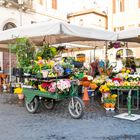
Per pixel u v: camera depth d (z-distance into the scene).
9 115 8.16
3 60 21.09
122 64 14.51
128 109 8.08
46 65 8.14
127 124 6.93
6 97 12.10
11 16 21.97
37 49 8.94
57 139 5.72
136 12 30.34
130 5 30.89
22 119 7.61
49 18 27.27
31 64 8.53
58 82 7.70
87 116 7.88
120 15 31.78
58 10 28.92
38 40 12.95
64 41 13.47
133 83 8.56
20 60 8.62
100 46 17.20
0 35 10.98
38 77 8.10
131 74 10.27
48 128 6.60
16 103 10.39
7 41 11.68
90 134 6.07
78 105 7.66
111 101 8.69
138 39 12.80
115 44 14.13
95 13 36.47
